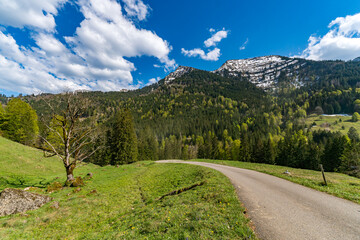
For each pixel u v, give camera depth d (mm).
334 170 48375
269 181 15148
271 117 178000
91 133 24344
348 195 10195
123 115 46281
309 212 7852
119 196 16000
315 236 5738
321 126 141625
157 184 19859
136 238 6609
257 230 6250
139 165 38438
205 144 88688
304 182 14047
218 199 9727
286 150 60500
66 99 21375
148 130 132875
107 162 50469
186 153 108250
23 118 43562
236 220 6977
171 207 9781
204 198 10492
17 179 19594
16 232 8875
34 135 22203
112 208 13141
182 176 21625
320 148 65250
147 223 7836
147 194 16281
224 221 6930
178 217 7809
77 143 22891
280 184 13914
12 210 11531
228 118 195500
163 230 6910
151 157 85625
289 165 57812
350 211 7938
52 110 20359
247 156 71438
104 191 17672
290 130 140625
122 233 7535
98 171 30625
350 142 49281
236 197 9992
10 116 42656
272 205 8828
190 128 172625
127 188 18797
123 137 44156
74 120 21609
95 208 13109
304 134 120750
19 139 42281
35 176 22984
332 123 145000
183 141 150875
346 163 44125
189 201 10375
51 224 10305
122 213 11977
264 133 139500
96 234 8523
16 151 28375
